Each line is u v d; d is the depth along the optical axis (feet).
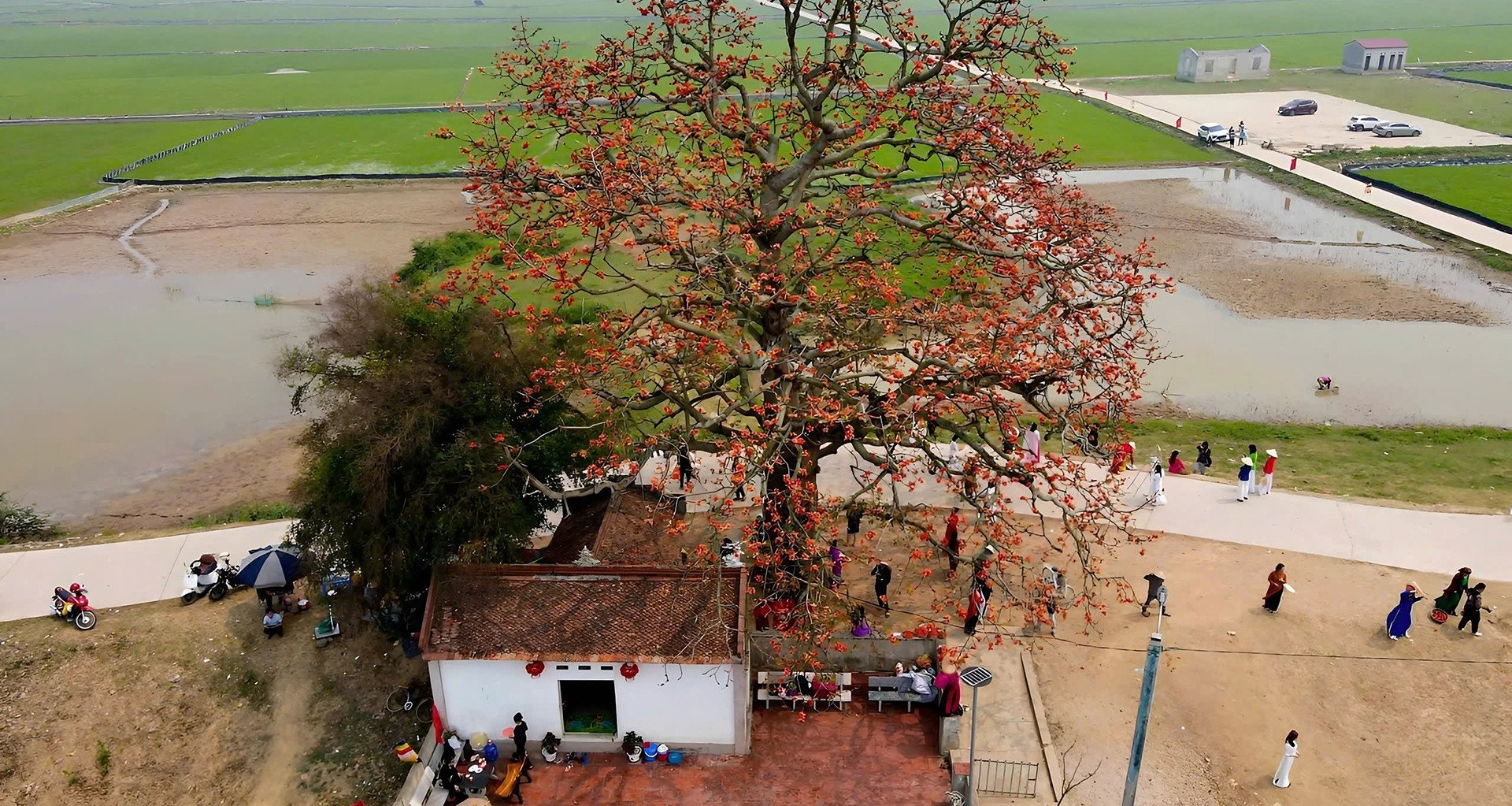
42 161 343.46
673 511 115.34
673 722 93.66
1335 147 326.24
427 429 97.71
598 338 110.83
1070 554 122.01
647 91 116.67
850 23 109.50
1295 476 140.97
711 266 102.42
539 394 107.96
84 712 100.37
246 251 251.60
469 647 90.79
